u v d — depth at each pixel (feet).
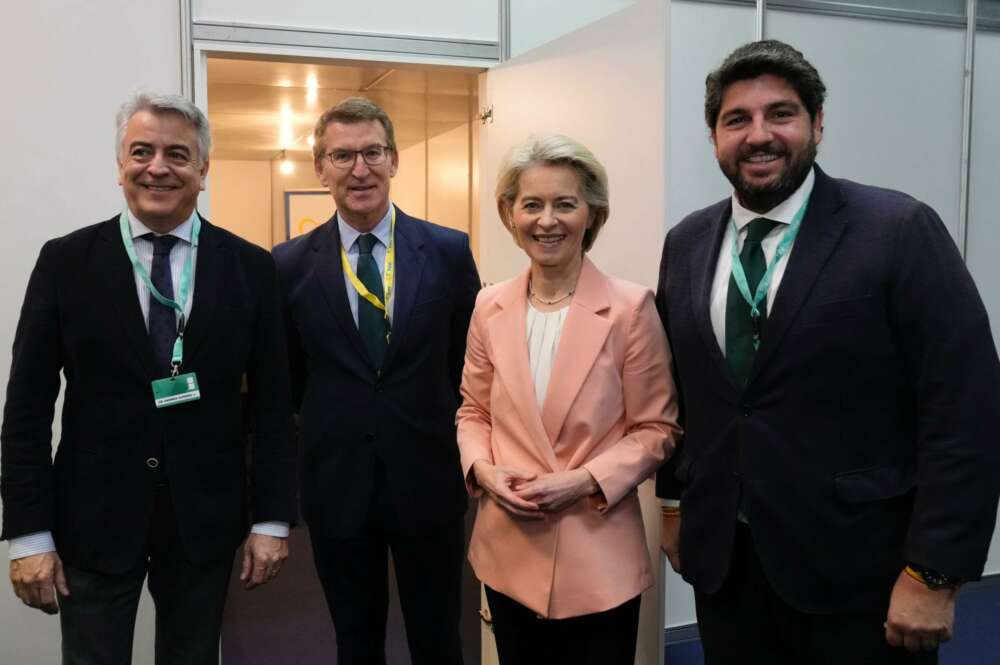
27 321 5.91
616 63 8.18
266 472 6.44
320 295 7.41
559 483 5.75
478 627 11.75
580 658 6.06
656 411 6.07
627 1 11.29
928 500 4.74
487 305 6.63
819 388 5.02
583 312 6.10
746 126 5.17
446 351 7.75
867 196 5.18
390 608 12.47
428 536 7.50
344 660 7.55
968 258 12.55
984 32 12.30
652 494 7.79
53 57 9.18
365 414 7.26
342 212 7.59
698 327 5.57
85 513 5.90
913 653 5.07
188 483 6.00
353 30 10.16
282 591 13.16
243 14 9.74
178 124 5.86
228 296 6.16
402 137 21.29
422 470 7.39
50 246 6.05
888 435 5.02
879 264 4.88
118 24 9.34
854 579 5.01
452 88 15.08
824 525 5.04
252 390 6.59
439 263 7.72
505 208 6.44
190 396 5.93
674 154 11.07
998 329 12.79
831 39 11.61
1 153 9.09
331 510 7.28
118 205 9.45
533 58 9.74
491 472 6.04
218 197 29.30
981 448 4.64
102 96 9.34
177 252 6.12
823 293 5.01
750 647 5.54
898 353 4.96
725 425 5.45
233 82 14.87
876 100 11.87
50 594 5.82
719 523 5.50
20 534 5.78
